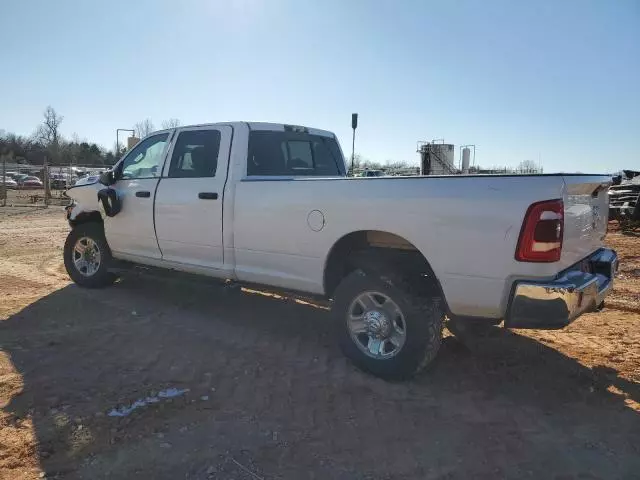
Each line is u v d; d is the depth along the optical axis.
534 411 3.67
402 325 4.03
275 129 5.68
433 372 4.31
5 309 5.83
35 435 3.22
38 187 42.41
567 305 3.43
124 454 3.04
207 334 5.20
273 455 3.07
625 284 7.55
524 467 3.01
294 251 4.61
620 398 3.86
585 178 3.74
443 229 3.74
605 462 3.06
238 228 5.02
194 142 5.62
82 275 6.88
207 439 3.22
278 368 4.37
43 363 4.34
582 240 3.90
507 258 3.51
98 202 6.54
